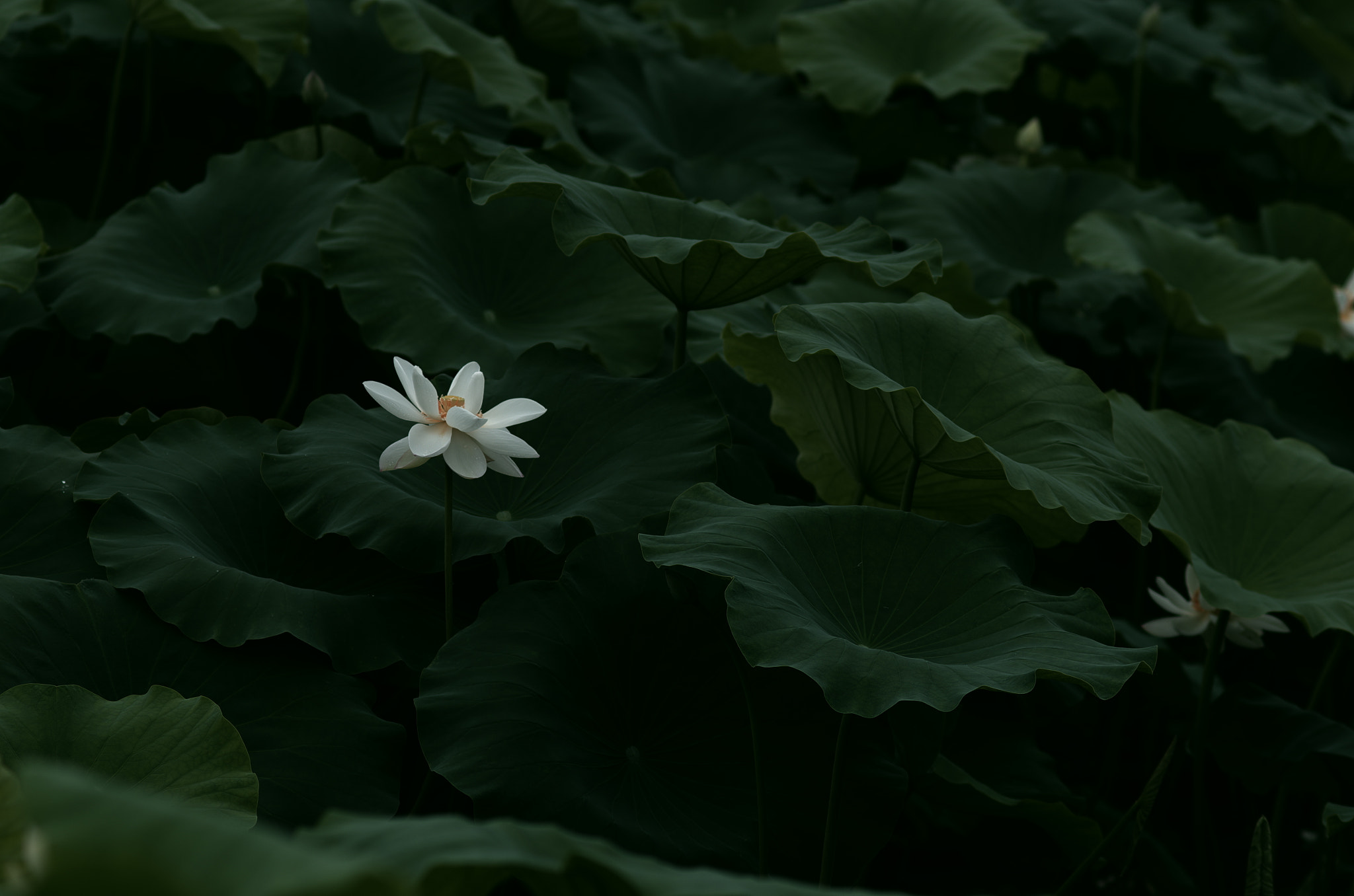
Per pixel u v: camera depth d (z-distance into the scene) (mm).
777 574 4613
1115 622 5195
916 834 5062
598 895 3598
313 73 5324
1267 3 7691
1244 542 4977
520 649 4672
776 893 3482
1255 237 6117
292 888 2301
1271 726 4988
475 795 4559
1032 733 5117
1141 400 5844
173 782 4512
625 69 6004
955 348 4859
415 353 4992
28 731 4508
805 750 4711
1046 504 4664
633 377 4984
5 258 5043
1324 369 5883
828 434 4898
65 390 5230
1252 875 4723
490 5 5988
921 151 6168
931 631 4641
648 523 4750
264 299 5355
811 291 5430
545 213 5219
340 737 4637
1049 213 5844
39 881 2471
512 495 4848
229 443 4883
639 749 4695
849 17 6152
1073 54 6391
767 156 6004
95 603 4656
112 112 5488
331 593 4762
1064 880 5078
